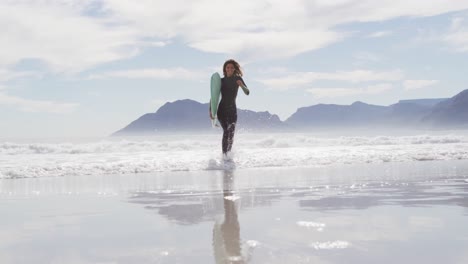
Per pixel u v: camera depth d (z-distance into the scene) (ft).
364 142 50.67
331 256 4.91
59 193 12.34
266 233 6.29
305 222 7.11
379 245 5.40
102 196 11.48
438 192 11.17
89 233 6.61
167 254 5.19
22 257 5.20
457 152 26.99
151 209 9.04
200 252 5.24
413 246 5.33
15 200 10.86
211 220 7.56
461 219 7.23
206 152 32.86
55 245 5.82
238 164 21.98
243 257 4.94
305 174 17.17
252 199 10.28
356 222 7.06
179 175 17.94
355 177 15.60
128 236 6.33
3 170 18.37
